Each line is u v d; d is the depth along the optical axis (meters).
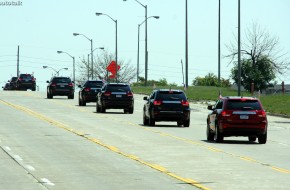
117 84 106.06
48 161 47.69
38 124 81.94
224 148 58.50
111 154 52.44
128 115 102.00
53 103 129.25
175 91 83.00
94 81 123.31
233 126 63.19
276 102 125.44
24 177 39.66
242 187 36.28
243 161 48.81
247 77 176.62
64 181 38.16
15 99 140.62
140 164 46.41
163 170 43.22
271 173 42.25
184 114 82.00
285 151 56.97
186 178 39.62
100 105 106.25
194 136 70.06
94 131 73.50
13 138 64.88
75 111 108.19
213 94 154.25
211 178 39.72
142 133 72.25
